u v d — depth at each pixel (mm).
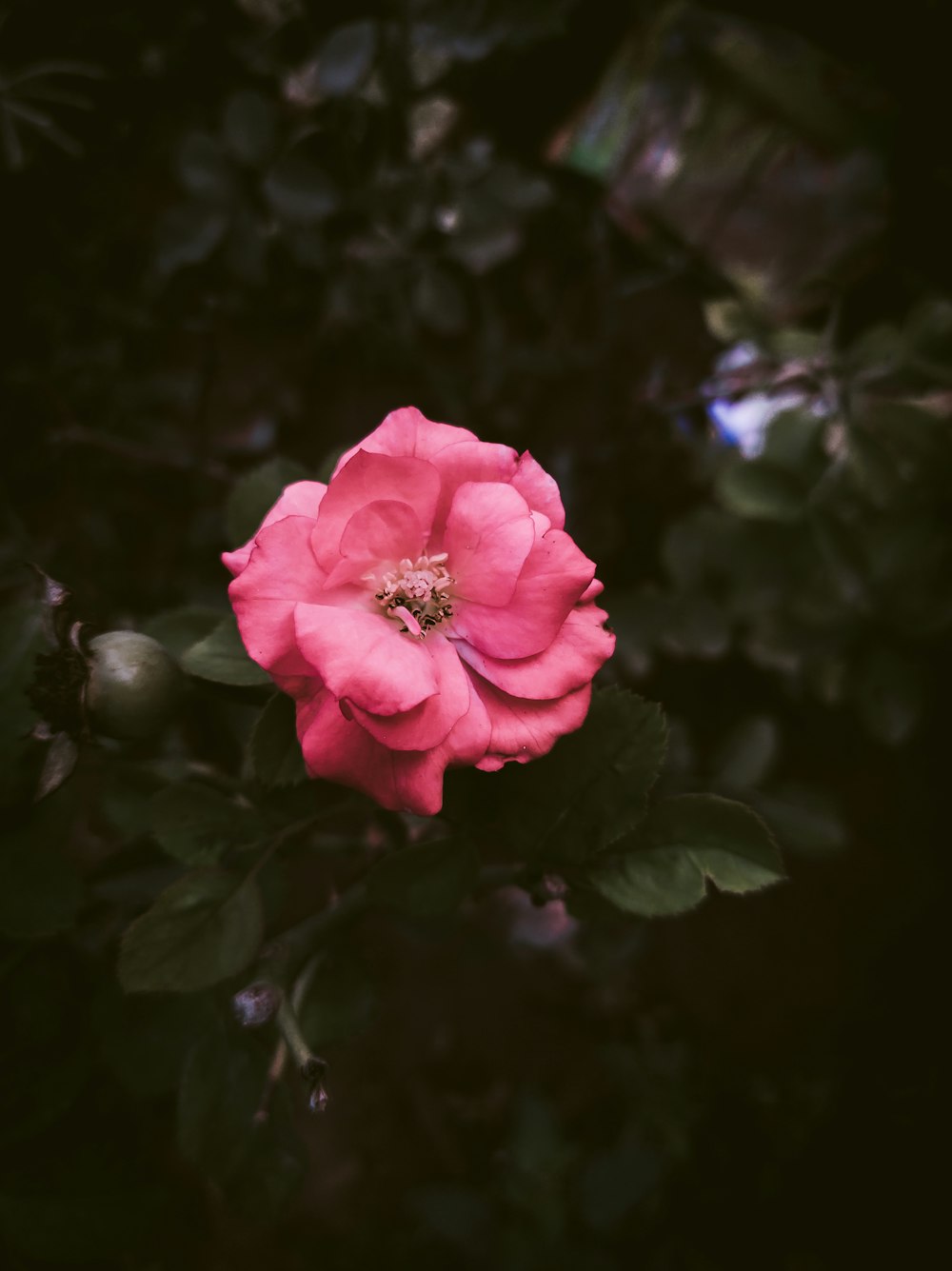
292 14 393
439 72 406
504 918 468
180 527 441
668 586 468
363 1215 442
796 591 401
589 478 455
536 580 199
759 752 396
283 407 446
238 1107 237
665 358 466
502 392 459
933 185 421
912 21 396
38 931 242
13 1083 254
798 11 410
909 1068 468
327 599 201
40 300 411
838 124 428
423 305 424
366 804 244
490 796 226
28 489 420
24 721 247
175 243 390
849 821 500
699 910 498
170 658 228
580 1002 489
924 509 370
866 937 496
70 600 222
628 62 435
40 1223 257
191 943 220
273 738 217
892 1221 436
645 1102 460
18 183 389
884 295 451
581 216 463
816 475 368
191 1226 418
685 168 450
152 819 233
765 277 456
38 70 351
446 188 408
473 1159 456
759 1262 435
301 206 383
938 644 418
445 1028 480
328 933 239
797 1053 483
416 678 188
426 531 202
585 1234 402
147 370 435
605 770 223
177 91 402
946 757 496
